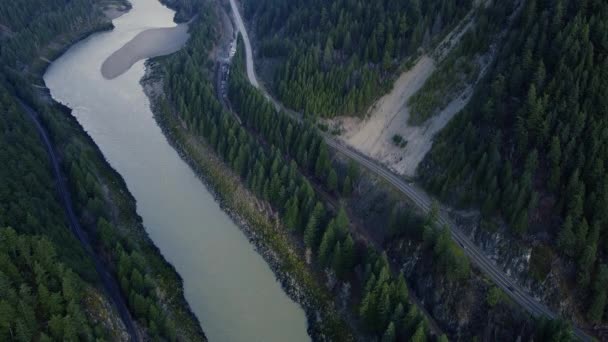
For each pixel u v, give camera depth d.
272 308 80.88
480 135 85.44
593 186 69.25
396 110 104.69
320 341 76.19
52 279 61.97
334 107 108.00
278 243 89.12
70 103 133.12
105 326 64.19
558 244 68.88
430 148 94.38
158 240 92.19
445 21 109.81
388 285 69.56
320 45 123.69
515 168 78.88
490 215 77.25
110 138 119.81
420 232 78.62
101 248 81.81
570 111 75.25
